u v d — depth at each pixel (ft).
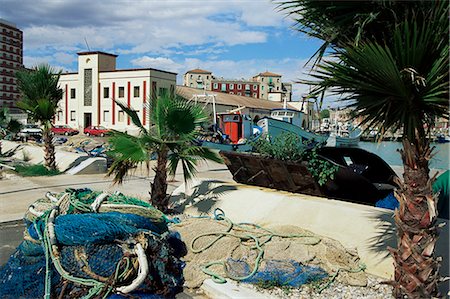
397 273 13.55
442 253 17.51
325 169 26.12
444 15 11.73
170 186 43.11
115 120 171.73
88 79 177.37
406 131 13.14
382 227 21.21
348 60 12.65
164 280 17.11
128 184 44.73
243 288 17.12
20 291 16.57
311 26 14.56
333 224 22.84
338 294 16.79
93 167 53.52
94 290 15.74
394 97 12.54
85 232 16.84
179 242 20.40
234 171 32.96
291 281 17.35
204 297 17.11
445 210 21.80
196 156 29.40
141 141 28.35
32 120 53.67
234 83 352.49
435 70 11.86
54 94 53.16
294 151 28.09
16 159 65.41
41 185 43.98
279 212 25.93
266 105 198.49
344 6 13.20
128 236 17.37
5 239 24.76
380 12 12.85
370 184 27.61
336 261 19.03
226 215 28.14
